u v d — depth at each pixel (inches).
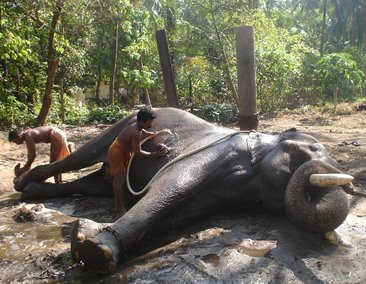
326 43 1026.1
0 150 441.4
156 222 178.7
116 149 223.1
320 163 176.7
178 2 749.3
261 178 199.9
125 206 232.7
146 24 833.5
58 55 735.1
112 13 614.5
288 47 907.4
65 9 582.6
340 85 792.3
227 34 713.6
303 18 1070.4
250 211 213.9
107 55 979.9
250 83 302.7
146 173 224.1
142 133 229.6
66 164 261.1
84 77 1095.0
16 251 185.5
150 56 950.4
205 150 205.9
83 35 789.2
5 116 656.4
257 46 722.2
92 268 162.2
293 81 829.2
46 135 277.4
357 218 204.8
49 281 157.5
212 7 698.2
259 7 808.3
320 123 594.2
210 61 757.9
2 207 253.9
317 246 172.1
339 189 173.9
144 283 151.3
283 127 570.3
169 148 222.4
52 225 217.6
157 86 943.7
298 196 171.9
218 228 195.9
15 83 744.3
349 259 160.7
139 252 175.9
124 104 1127.0
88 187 263.3
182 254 170.9
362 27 904.3
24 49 640.4
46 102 642.8
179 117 237.6
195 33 730.2
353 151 355.3
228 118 672.4
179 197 185.2
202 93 828.0
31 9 566.3
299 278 149.2
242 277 151.2
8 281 158.7
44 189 265.0
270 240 178.9
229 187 203.3
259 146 207.0
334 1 920.9
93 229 170.6
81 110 800.9
